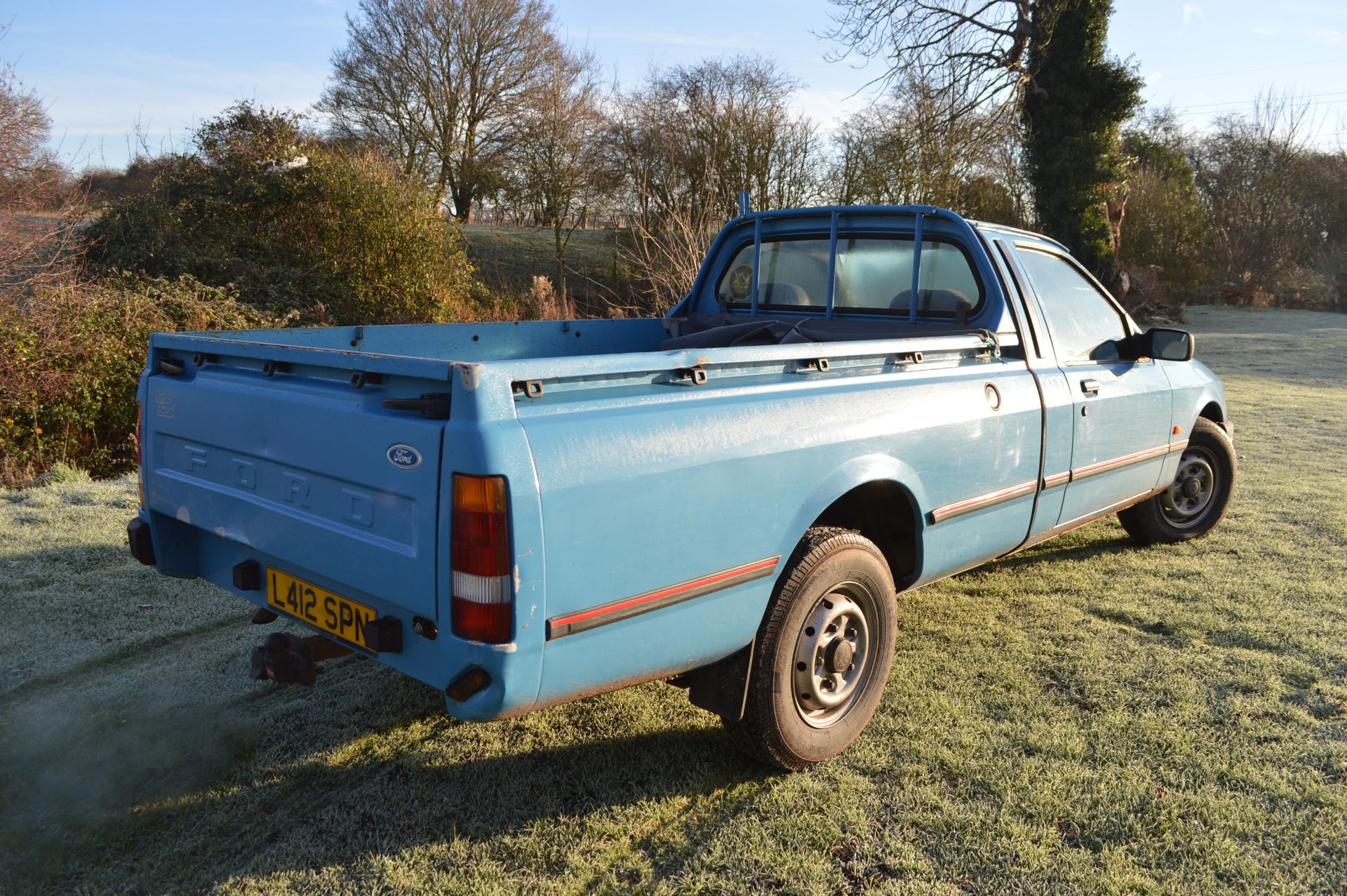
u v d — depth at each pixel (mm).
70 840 2461
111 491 6297
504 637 1982
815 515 2674
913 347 3117
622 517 2172
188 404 2791
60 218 9055
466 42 30109
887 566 3004
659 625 2311
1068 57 21984
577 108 27609
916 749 2918
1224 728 3049
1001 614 4168
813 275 4336
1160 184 33625
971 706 3232
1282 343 20812
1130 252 33219
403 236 16734
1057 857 2377
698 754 2920
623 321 4609
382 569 2152
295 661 2467
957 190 23141
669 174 25609
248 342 2574
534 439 2014
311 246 16359
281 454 2430
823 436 2689
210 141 16219
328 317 15273
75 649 3672
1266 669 3523
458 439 1944
